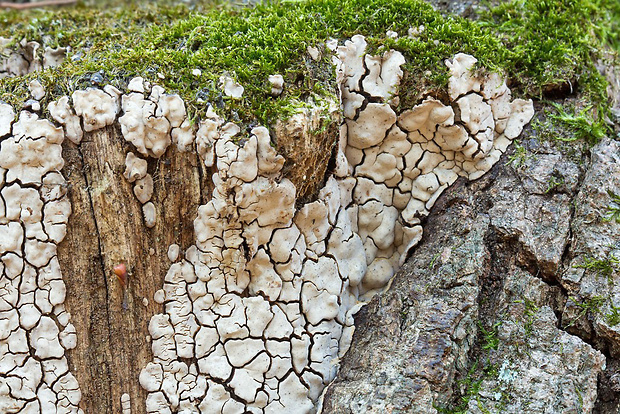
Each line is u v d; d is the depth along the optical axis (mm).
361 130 1969
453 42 1971
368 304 2014
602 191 1879
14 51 2309
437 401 1750
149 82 1751
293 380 1868
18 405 1737
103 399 1847
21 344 1735
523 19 2172
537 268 1904
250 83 1766
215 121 1699
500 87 1983
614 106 2186
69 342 1792
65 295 1775
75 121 1701
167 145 1743
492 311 1899
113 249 1785
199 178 1773
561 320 1855
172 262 1827
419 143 2006
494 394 1769
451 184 2025
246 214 1746
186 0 2828
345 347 1965
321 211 1875
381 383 1771
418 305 1865
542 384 1754
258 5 2156
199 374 1834
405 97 1937
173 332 1836
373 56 1941
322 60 1849
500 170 2016
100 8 2859
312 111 1732
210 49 1862
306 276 1892
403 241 2080
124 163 1733
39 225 1708
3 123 1663
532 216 1933
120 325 1834
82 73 1766
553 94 2090
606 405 1786
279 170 1739
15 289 1717
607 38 2451
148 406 1835
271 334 1849
